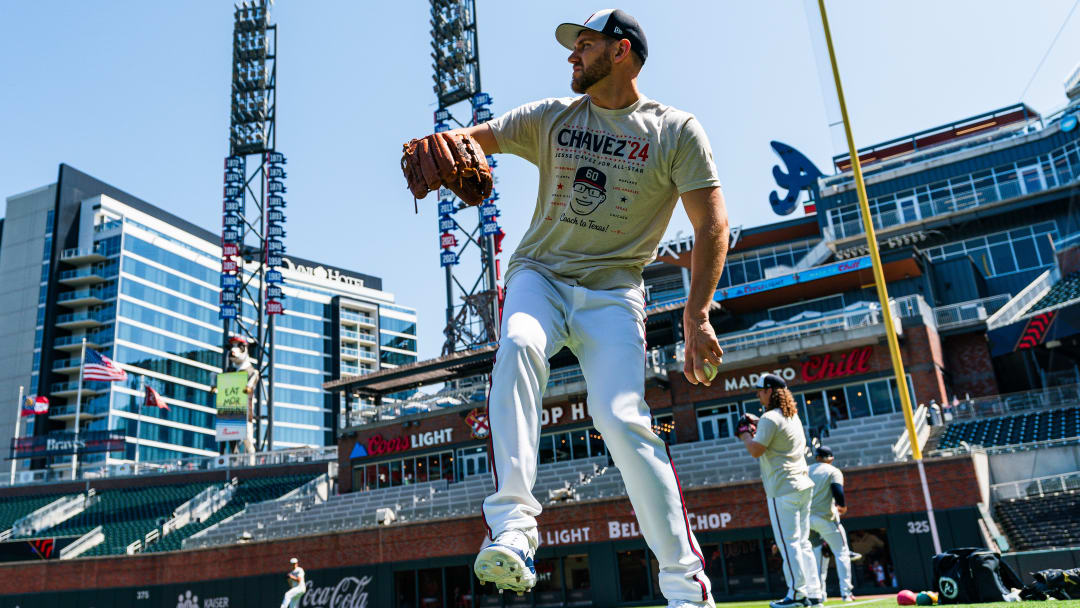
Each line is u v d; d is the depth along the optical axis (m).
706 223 2.78
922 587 22.39
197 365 111.62
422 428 41.25
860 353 33.00
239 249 64.00
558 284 2.80
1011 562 8.78
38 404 66.00
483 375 44.97
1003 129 47.78
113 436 61.88
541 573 28.22
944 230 46.56
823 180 51.66
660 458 2.60
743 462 29.45
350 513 37.66
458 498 35.41
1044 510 22.27
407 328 144.75
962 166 46.41
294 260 132.62
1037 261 43.72
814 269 41.31
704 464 30.06
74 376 99.00
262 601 32.28
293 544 32.41
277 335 123.44
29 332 102.62
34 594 35.88
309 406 123.44
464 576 29.30
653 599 26.38
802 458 7.07
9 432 98.56
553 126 2.87
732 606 11.38
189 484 51.75
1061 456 24.34
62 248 103.88
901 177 48.41
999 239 45.28
